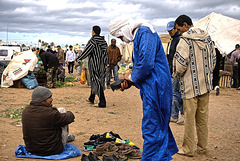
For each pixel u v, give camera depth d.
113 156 3.57
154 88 2.82
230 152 4.15
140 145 4.39
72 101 8.40
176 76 3.91
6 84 10.96
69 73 19.44
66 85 12.52
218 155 4.02
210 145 4.47
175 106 5.96
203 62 3.77
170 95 2.93
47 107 3.75
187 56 3.71
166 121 2.88
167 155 2.82
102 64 7.31
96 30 7.18
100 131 5.18
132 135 4.95
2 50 23.27
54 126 3.76
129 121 6.02
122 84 3.05
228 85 13.02
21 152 3.79
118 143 4.06
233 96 10.18
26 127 3.68
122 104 8.16
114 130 5.27
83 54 7.11
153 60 2.77
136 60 2.89
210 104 8.38
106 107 7.59
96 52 7.18
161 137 2.82
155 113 2.82
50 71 11.20
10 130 5.10
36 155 3.75
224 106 8.05
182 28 4.12
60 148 3.87
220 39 14.06
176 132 5.21
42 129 3.68
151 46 2.77
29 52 11.44
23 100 8.28
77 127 5.43
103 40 7.29
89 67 7.38
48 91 3.77
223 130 5.41
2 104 7.52
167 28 5.65
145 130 2.87
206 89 3.81
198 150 4.08
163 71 2.89
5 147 4.14
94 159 3.48
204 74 3.78
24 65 11.02
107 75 11.68
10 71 11.02
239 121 6.18
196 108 3.88
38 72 11.97
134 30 2.98
